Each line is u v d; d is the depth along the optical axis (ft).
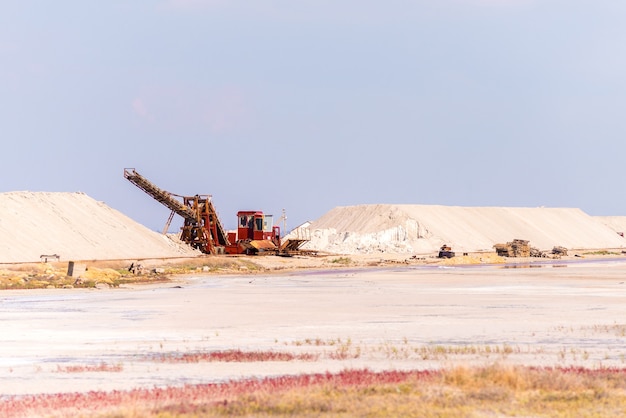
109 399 248.32
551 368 296.92
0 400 254.68
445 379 271.08
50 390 275.59
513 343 404.57
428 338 430.61
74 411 230.27
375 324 513.04
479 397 242.58
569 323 508.94
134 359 354.13
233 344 411.95
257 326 507.30
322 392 249.14
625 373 286.05
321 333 461.78
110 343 420.77
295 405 229.86
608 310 607.37
